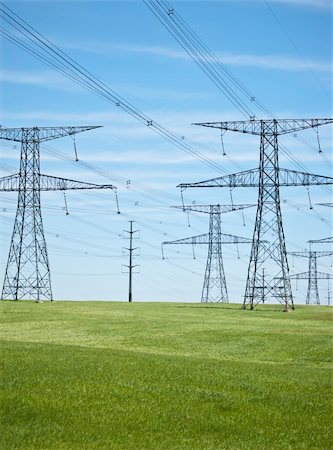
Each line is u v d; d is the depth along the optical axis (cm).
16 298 9738
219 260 12681
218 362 3284
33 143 9400
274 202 8944
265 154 8688
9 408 2170
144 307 9481
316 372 3162
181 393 2459
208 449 1958
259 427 2180
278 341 4881
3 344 3566
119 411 2227
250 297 9419
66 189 9288
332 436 2138
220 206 12075
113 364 2875
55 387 2419
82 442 1964
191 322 6531
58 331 5344
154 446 1961
